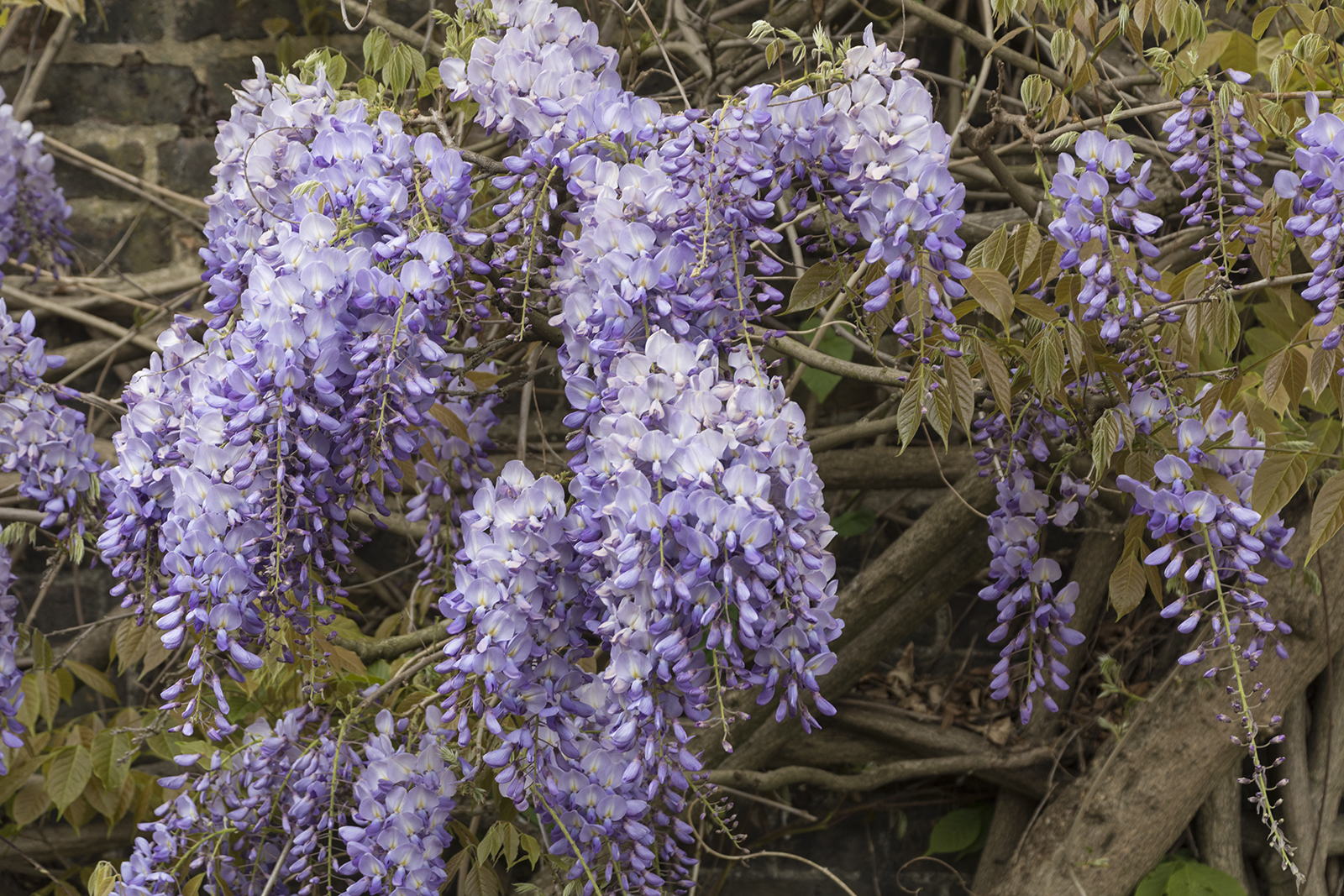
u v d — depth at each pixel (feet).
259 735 6.50
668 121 5.87
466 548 5.83
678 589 5.62
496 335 6.56
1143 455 6.02
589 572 5.82
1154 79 6.74
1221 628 5.98
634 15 7.20
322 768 6.31
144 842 6.45
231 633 5.86
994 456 6.21
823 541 5.78
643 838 6.01
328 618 6.53
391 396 5.80
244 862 6.51
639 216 5.82
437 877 6.13
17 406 6.40
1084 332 5.99
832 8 7.22
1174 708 6.99
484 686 5.88
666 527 5.65
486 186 6.36
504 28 6.17
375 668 6.92
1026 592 6.21
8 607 6.65
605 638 5.74
